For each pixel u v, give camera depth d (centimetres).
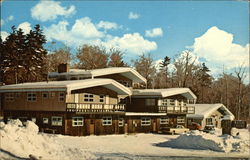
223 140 2694
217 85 8862
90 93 3666
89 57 7862
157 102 4491
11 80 5709
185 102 5053
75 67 7800
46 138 1859
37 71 5919
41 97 3644
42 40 5969
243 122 5556
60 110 3406
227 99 8056
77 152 1797
